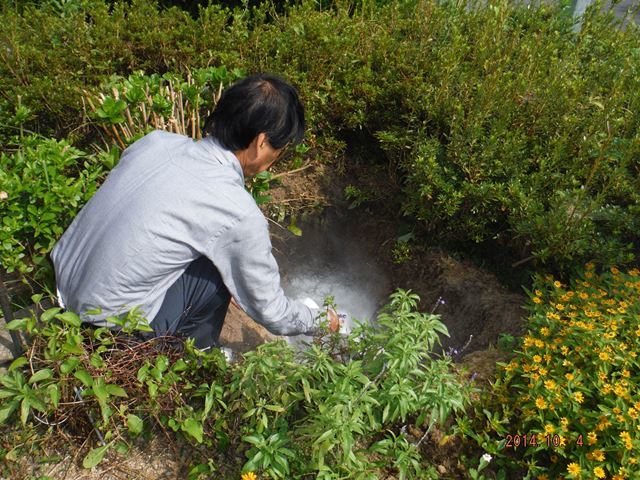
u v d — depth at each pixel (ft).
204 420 7.12
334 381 6.59
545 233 9.16
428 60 11.79
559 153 9.82
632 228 9.37
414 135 10.97
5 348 8.11
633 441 6.44
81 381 6.50
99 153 9.82
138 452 7.02
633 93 10.99
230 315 10.14
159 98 9.74
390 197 11.65
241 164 7.13
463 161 10.07
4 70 11.20
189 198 6.51
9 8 12.92
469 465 7.05
